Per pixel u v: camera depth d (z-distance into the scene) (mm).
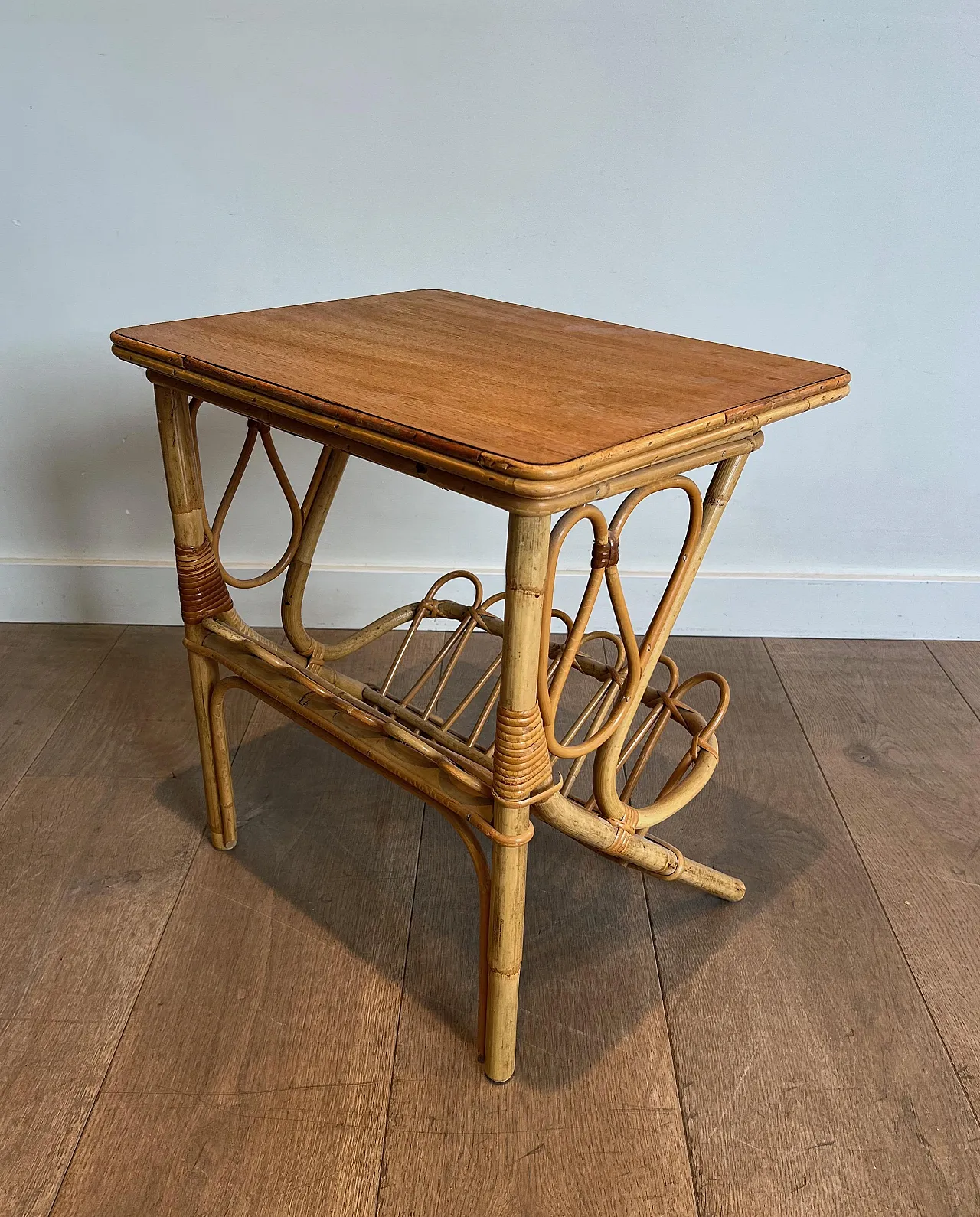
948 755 1520
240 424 1655
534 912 1203
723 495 921
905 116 1454
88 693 1605
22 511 1746
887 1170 907
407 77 1436
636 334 1046
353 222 1542
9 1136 911
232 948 1129
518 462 651
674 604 930
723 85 1440
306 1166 896
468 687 1656
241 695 1607
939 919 1204
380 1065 995
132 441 1686
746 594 1813
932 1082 994
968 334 1600
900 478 1726
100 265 1557
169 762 1446
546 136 1479
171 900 1192
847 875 1272
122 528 1766
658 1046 1025
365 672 1688
